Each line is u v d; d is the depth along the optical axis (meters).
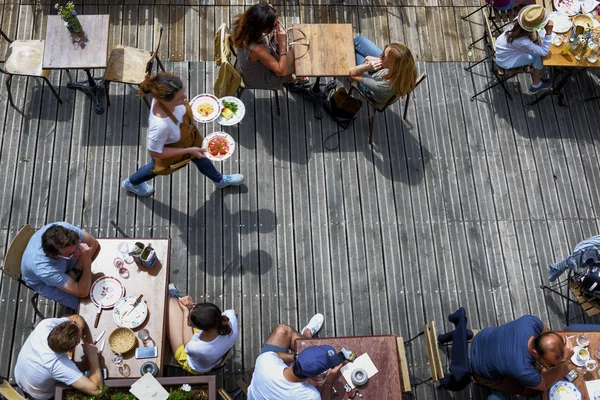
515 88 6.29
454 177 5.77
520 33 5.42
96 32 5.27
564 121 6.16
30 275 4.02
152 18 6.24
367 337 3.98
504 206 5.67
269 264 5.24
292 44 5.29
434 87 6.21
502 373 4.07
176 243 5.25
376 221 5.50
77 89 5.77
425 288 5.27
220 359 4.19
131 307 3.96
